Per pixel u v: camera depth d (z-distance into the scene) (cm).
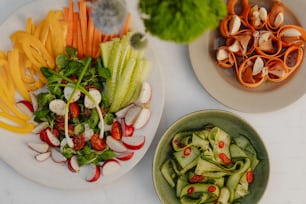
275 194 80
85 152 73
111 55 73
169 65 78
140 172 78
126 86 73
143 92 73
